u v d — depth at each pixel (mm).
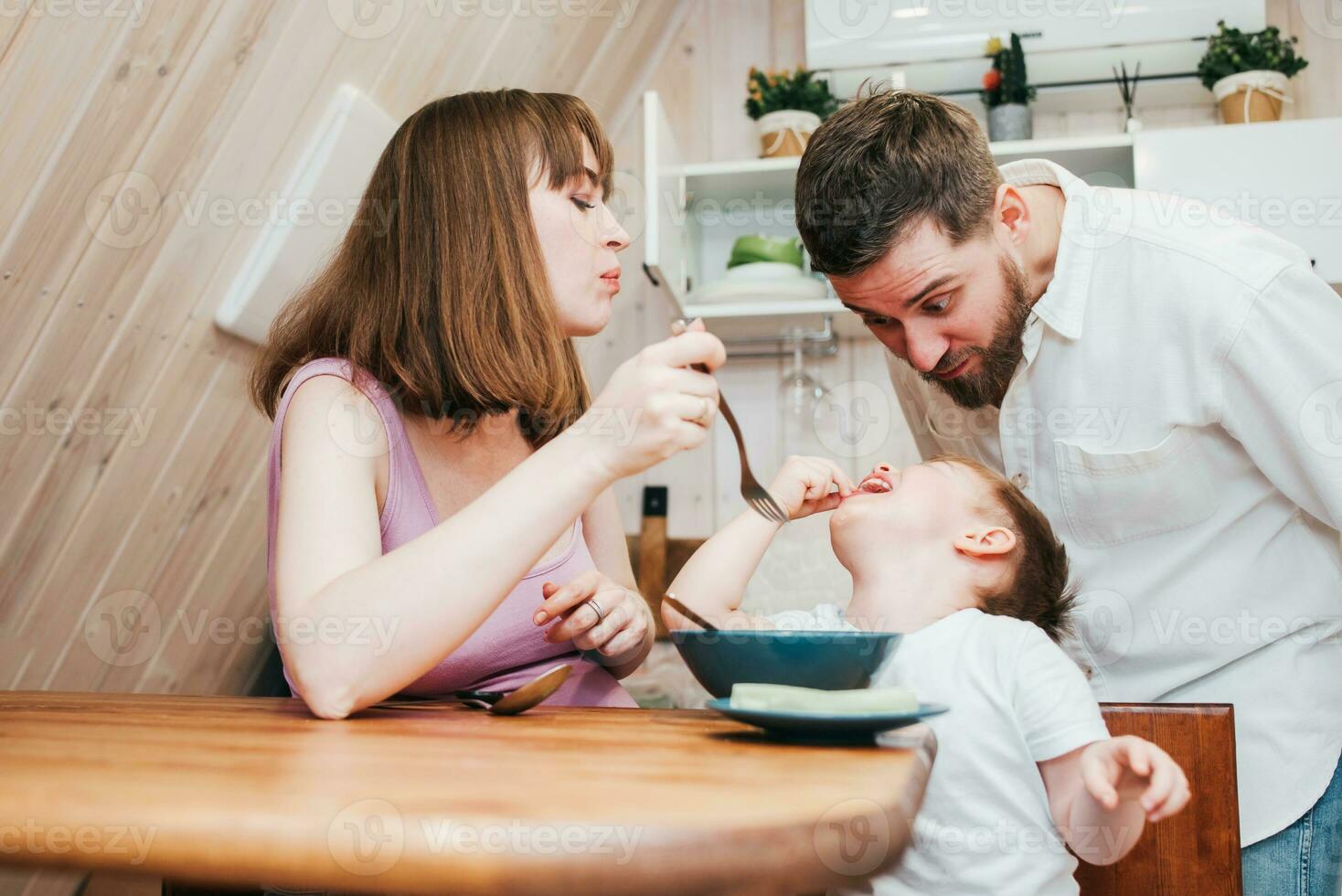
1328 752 1101
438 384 939
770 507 830
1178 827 860
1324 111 2398
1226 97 2238
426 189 975
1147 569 1182
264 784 508
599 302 1061
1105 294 1142
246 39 1295
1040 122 2453
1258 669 1134
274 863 434
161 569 1630
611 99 2529
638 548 2455
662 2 2488
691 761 582
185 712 807
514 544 726
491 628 977
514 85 2037
